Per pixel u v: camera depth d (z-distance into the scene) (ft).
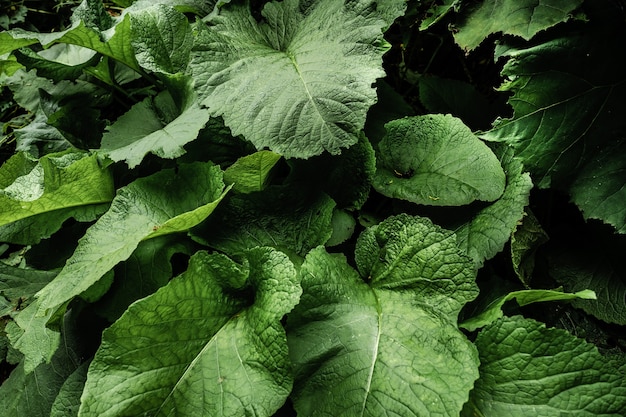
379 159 3.80
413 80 4.46
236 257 3.48
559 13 3.41
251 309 3.27
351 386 3.01
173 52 3.92
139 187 3.61
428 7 4.02
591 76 3.48
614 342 3.56
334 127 3.32
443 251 3.23
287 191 3.70
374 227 3.49
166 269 3.55
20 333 3.45
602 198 3.44
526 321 3.02
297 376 3.07
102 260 3.27
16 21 5.24
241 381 3.03
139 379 3.01
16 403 3.68
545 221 3.90
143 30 3.86
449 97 4.12
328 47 3.58
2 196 3.41
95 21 4.00
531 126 3.53
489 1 3.63
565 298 3.19
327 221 3.59
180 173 3.69
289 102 3.41
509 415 2.98
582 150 3.51
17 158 4.12
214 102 3.50
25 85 4.45
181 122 3.53
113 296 3.52
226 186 3.62
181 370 3.09
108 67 4.22
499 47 3.60
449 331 3.06
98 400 2.94
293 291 3.06
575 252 3.76
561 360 2.97
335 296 3.24
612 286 3.59
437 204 3.46
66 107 4.27
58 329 3.43
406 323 3.15
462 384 2.88
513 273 3.66
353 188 3.73
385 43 3.48
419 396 2.90
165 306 3.13
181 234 3.63
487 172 3.45
